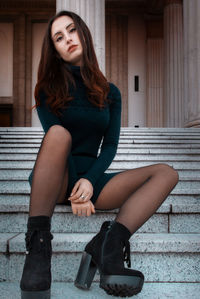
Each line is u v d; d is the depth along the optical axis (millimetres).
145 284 1476
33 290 1133
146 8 14977
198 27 7582
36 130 4992
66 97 1557
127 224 1337
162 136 4820
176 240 1536
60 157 1333
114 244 1265
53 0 15281
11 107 15078
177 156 3662
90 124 1603
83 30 1663
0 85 15148
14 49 15305
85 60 1633
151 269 1521
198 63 7543
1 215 1856
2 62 15258
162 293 1338
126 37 15305
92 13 8188
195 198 2152
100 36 8273
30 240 1233
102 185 1566
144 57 15258
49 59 1638
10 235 1695
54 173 1323
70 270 1520
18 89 15102
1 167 2926
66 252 1527
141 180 1515
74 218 1806
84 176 1443
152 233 1820
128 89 15109
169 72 12719
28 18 15469
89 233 1762
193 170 3080
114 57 15211
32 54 15406
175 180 1476
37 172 1324
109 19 15367
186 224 1849
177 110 12320
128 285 1157
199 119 7441
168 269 1521
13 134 4836
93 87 1598
